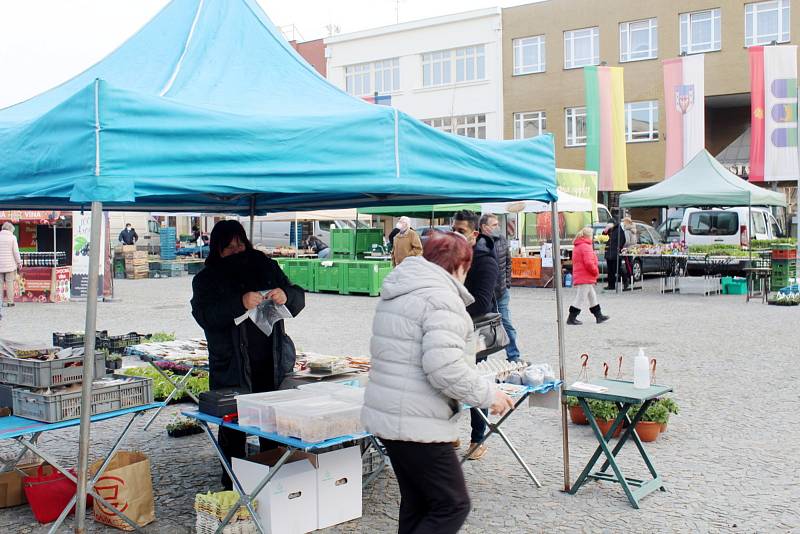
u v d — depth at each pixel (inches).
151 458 249.6
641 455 232.7
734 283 760.3
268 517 181.2
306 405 177.2
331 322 591.5
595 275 551.2
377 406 142.6
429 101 1566.2
